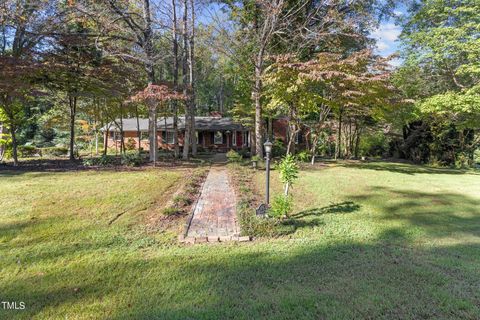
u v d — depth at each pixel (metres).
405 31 14.05
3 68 10.30
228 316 2.53
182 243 4.27
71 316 2.52
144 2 12.60
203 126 24.38
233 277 3.23
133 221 5.16
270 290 2.96
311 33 13.54
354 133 21.59
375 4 14.64
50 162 13.76
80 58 13.10
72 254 3.81
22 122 12.91
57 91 15.80
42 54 12.00
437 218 5.64
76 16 11.76
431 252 4.02
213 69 28.17
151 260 3.66
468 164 15.74
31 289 2.95
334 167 13.16
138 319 2.48
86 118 23.78
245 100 18.44
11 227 4.71
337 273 3.34
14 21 11.16
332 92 11.77
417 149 18.11
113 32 12.86
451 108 11.73
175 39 14.45
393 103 11.95
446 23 12.58
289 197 5.58
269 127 19.41
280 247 4.13
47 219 5.12
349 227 5.03
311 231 4.82
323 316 2.52
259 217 5.08
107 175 9.64
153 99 11.70
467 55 11.47
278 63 10.97
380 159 19.31
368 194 7.52
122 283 3.08
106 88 13.60
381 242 4.39
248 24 15.23
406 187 8.62
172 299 2.79
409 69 13.48
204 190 7.85
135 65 14.39
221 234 4.59
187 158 15.91
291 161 5.75
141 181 8.59
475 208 6.37
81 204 6.05
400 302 2.74
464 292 2.94
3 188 7.29
